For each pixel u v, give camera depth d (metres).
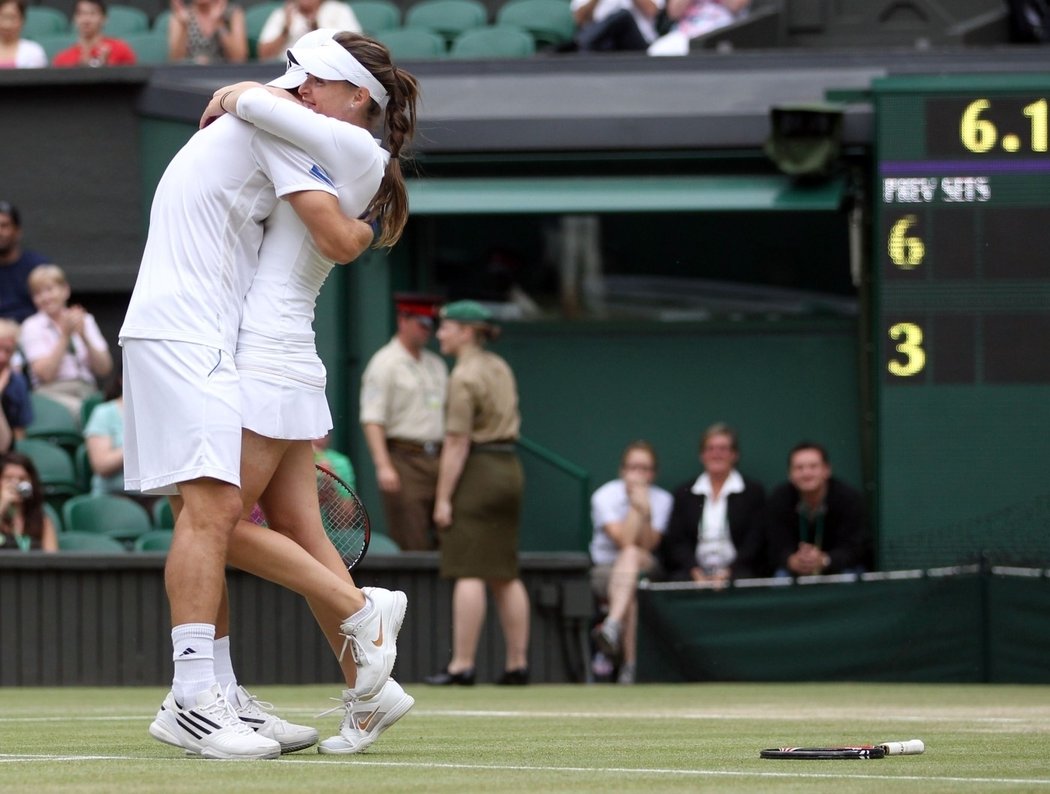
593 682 32.06
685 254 39.72
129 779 11.15
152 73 40.53
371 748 14.53
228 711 13.37
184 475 13.12
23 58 43.50
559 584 31.98
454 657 30.86
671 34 42.81
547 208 38.03
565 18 46.75
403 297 33.56
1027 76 36.25
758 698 26.20
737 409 39.25
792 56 39.50
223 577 13.71
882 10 44.53
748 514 34.03
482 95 39.25
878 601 31.48
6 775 11.46
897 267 35.72
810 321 39.09
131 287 40.22
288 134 13.38
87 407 36.62
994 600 31.19
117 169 40.69
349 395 38.94
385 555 31.59
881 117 35.75
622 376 39.47
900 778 11.40
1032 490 35.28
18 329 35.81
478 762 12.93
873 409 37.09
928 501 35.53
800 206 37.25
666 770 12.12
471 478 30.02
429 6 48.16
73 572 30.56
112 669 30.62
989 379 35.47
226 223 13.52
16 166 41.00
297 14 44.19
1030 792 10.38
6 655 30.39
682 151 38.03
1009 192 35.47
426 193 38.31
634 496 33.97
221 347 13.34
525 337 39.78
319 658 31.33
